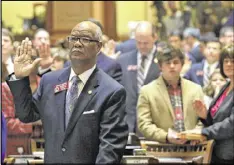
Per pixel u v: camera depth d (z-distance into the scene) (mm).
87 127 6863
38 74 10016
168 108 9531
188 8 23234
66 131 6875
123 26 24953
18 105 7039
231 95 9078
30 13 22688
